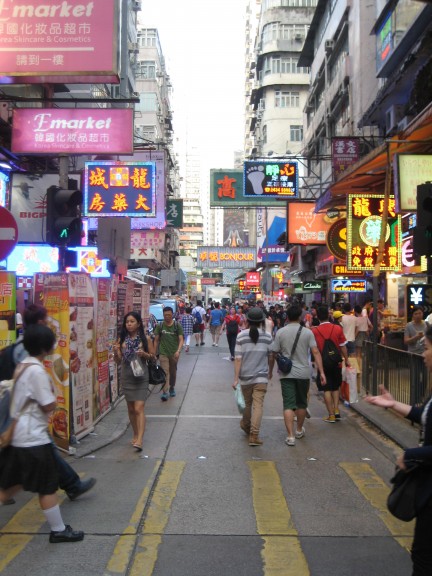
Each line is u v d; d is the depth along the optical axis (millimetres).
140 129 47188
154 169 17859
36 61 11211
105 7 11266
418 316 10727
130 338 7410
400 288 15875
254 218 78062
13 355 4988
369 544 4426
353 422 9086
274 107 56562
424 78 13992
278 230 46281
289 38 56406
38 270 15844
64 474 5176
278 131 56281
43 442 4328
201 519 4922
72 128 11688
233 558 4156
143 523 4828
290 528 4734
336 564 4070
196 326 23703
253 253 58062
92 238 19203
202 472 6355
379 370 10484
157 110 48312
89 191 17703
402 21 15016
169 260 51656
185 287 72500
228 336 18016
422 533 2949
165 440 7855
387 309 16578
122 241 11695
